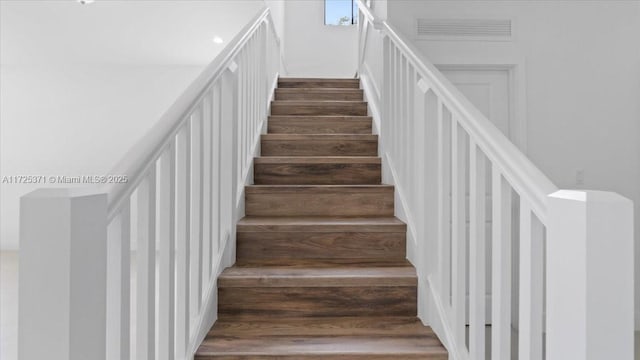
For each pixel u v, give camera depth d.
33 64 5.62
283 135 3.01
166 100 5.73
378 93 3.18
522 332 1.08
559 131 2.88
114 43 5.11
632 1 2.88
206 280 1.68
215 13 4.54
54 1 4.32
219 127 1.80
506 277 1.19
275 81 4.25
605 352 0.80
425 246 1.78
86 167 5.67
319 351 1.49
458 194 1.49
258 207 2.39
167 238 1.23
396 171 2.43
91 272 0.81
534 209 0.99
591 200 0.81
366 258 2.10
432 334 1.65
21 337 0.75
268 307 1.80
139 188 1.09
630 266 0.80
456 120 1.48
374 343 1.57
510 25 2.86
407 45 2.09
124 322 0.97
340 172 2.71
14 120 5.63
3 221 5.59
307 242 2.10
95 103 5.69
